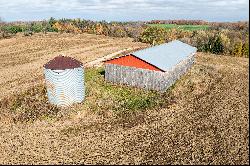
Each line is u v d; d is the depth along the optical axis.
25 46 69.31
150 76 33.56
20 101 29.84
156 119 26.61
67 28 108.94
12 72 43.97
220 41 67.38
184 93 33.78
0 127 25.03
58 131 24.31
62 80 27.80
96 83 36.12
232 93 34.28
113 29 104.75
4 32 95.12
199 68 46.78
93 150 21.45
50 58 55.75
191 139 22.92
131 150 21.39
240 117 27.14
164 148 21.61
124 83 35.44
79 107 28.48
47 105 28.59
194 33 85.44
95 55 59.12
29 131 24.31
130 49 67.44
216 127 25.02
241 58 60.22
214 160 20.00
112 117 26.88
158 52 39.06
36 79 39.34
